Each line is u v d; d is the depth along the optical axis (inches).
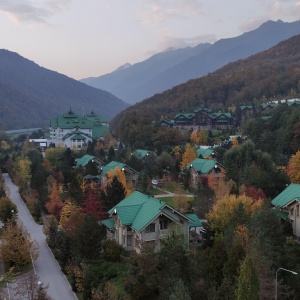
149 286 1680.6
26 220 3253.0
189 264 1653.5
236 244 1638.8
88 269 1909.4
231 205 2271.2
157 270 1708.9
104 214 2785.4
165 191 3932.1
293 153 4808.1
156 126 6569.9
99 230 2178.9
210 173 3730.3
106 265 2031.3
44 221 3115.2
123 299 1706.4
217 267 1688.0
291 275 1658.5
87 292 1839.3
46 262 2362.2
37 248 2396.7
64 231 2509.8
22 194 3946.9
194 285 1561.3
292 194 2554.1
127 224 2231.8
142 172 4116.6
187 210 3085.6
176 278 1583.4
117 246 2194.9
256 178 3063.5
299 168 3294.8
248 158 3587.6
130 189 3459.6
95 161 4808.1
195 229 2551.7
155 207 2203.5
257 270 1512.1
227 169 3550.7
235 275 1576.0
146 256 1744.6
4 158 5649.6
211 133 6879.9
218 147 5300.2
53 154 5216.5
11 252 2196.1
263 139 5305.1
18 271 2224.4
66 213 2728.8
